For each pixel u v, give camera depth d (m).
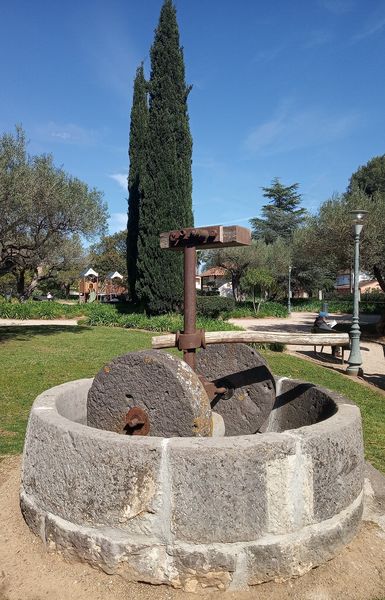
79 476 2.65
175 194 20.19
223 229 3.44
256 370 4.14
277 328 20.44
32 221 14.58
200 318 19.86
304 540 2.57
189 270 3.59
